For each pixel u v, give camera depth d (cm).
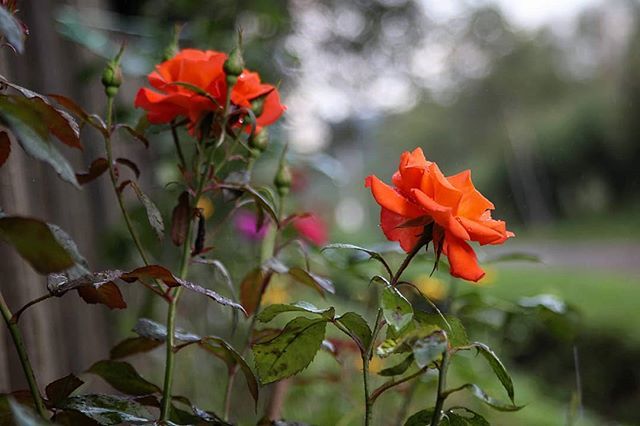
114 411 60
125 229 139
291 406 151
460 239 60
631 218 1529
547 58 1661
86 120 67
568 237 1522
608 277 753
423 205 59
